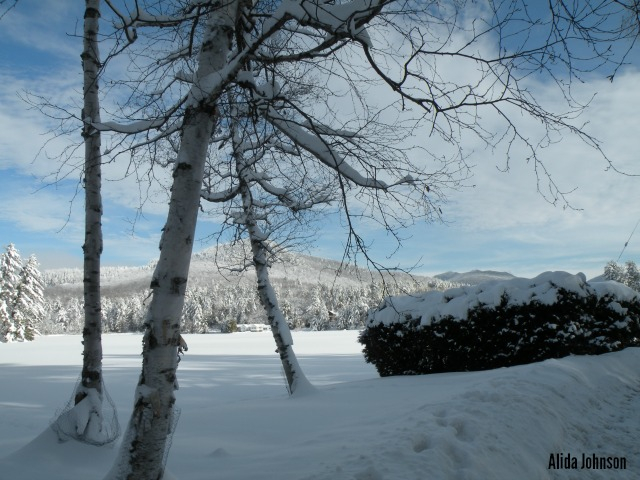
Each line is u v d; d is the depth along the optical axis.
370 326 12.27
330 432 5.17
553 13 3.28
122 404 9.76
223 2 3.77
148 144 4.92
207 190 7.51
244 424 6.10
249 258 9.15
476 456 3.85
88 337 5.23
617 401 7.07
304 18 3.36
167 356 3.27
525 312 10.15
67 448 4.58
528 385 6.38
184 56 4.93
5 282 54.94
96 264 5.46
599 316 10.32
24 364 21.83
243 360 23.08
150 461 3.15
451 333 10.74
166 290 3.30
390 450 3.87
